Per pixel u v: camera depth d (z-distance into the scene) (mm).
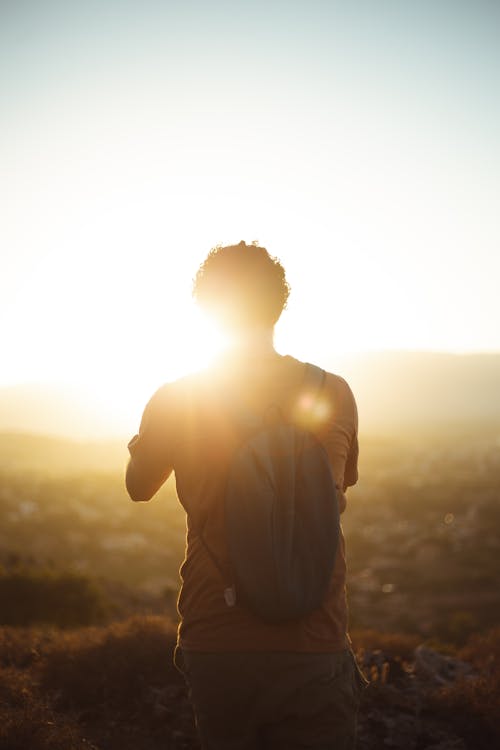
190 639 1976
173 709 4777
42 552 97938
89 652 5371
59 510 132625
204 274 2234
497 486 185375
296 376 2135
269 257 2236
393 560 104625
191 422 2070
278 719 1919
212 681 1936
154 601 23438
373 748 4328
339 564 1989
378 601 74375
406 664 6176
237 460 1945
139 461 2150
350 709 1998
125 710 4746
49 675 5238
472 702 4918
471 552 109125
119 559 96312
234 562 1871
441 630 31156
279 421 2057
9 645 6062
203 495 2010
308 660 1907
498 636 7199
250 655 1904
